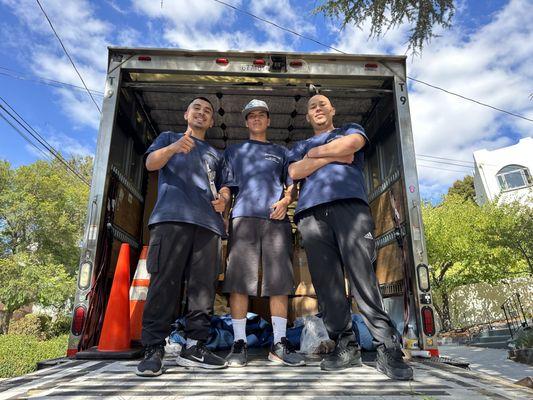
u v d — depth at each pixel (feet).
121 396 4.52
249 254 7.73
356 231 6.97
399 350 6.05
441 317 51.83
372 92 10.51
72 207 51.06
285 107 12.24
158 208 7.02
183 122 13.19
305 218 7.52
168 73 9.83
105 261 8.64
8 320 44.96
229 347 9.41
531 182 62.03
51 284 43.04
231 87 10.60
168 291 6.51
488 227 43.19
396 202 10.04
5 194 47.32
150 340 6.17
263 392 4.76
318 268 7.21
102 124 9.08
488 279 47.44
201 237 7.07
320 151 7.56
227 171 8.47
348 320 6.88
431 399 4.51
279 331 7.43
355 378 5.67
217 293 12.14
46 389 4.84
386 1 11.79
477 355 28.68
